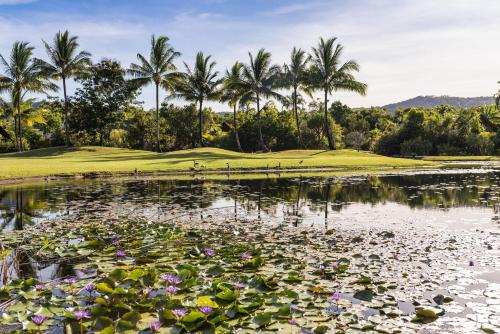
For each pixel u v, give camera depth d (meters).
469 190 16.91
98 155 42.00
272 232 8.98
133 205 12.95
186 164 29.73
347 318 4.46
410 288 5.39
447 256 6.95
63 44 42.69
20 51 42.97
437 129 57.28
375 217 10.91
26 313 4.52
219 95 48.16
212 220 10.48
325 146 62.38
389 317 4.54
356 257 6.87
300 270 6.08
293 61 46.34
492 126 60.59
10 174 21.69
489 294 5.18
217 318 4.24
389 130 64.75
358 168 30.70
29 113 53.06
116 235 8.45
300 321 4.37
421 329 4.26
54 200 14.16
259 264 6.18
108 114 50.44
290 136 55.12
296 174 25.70
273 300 4.83
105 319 4.30
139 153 43.44
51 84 45.00
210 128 63.78
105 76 49.81
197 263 6.41
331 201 13.89
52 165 27.69
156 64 44.22
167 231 8.48
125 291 4.87
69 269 6.33
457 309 4.73
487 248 7.51
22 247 7.67
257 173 26.58
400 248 7.51
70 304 4.89
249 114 59.28
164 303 4.77
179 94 48.25
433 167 32.38
